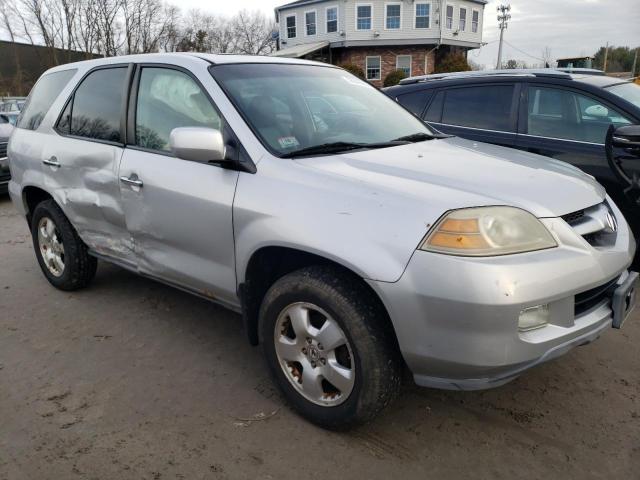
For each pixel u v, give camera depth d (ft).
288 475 7.82
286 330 8.95
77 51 117.50
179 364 10.87
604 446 8.36
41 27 113.80
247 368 10.71
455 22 114.83
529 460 8.08
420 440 8.55
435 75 19.62
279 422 9.00
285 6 117.80
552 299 7.20
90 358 11.13
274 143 9.30
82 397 9.74
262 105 9.96
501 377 7.33
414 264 7.14
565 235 7.65
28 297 14.34
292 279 8.43
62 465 8.02
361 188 7.98
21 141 14.49
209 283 10.06
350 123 10.84
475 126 17.07
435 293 7.01
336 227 7.81
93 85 12.68
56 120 13.44
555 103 15.65
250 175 9.05
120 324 12.64
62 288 14.43
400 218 7.43
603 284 8.10
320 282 8.04
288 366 9.01
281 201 8.48
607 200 9.53
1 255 18.28
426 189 7.77
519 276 6.97
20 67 118.73
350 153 9.38
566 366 10.59
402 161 9.07
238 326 12.51
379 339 7.73
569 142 15.08
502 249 7.13
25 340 11.95
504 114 16.52
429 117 18.11
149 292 14.48
